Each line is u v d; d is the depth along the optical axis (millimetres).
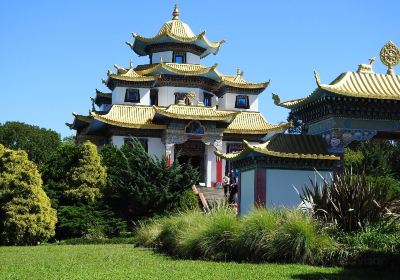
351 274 17578
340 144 28922
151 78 66188
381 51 30891
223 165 63562
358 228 21203
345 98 28656
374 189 21609
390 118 29484
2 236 35844
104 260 22672
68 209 40375
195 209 29844
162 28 77500
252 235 20922
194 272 17938
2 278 17250
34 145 82062
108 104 77188
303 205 26188
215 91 73688
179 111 61688
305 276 17000
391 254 19078
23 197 36562
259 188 28484
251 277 16797
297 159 28766
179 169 43625
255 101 71750
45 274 18172
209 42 73750
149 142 63656
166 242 26422
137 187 41438
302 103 31500
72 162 43594
